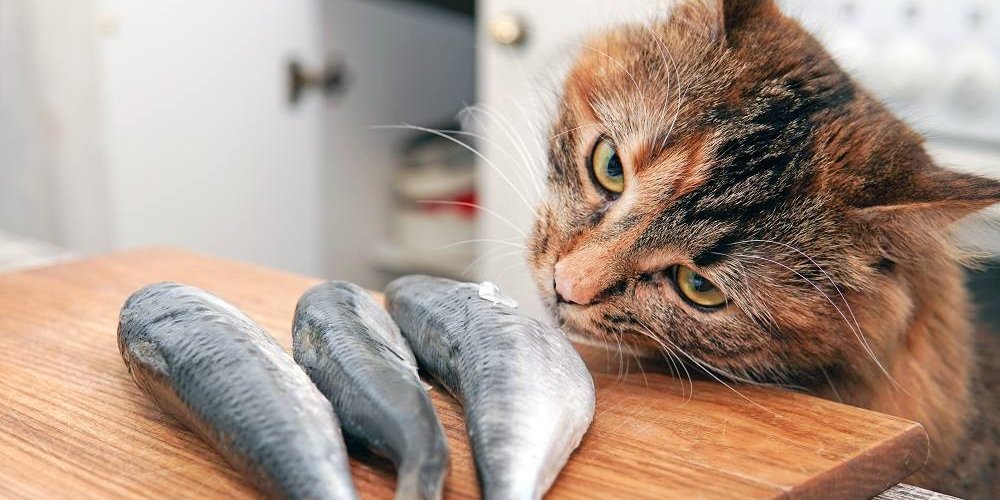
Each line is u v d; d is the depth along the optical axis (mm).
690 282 408
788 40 415
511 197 551
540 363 351
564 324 433
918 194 384
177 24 686
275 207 779
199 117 711
